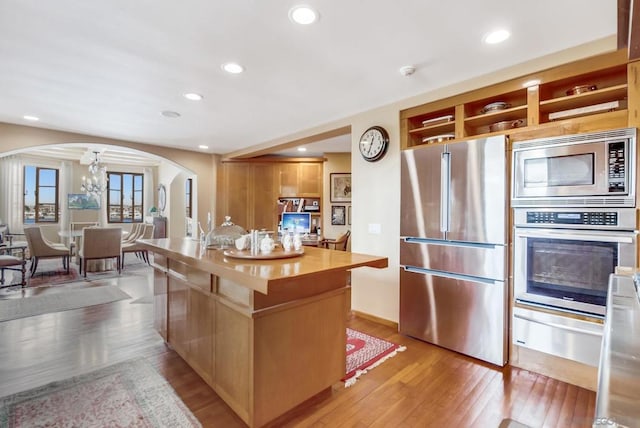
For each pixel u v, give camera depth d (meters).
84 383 2.22
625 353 0.69
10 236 6.54
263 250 2.23
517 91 2.58
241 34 2.04
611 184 2.05
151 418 1.87
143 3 1.72
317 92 3.05
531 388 2.21
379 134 3.40
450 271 2.79
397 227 3.32
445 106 2.97
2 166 7.50
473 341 2.65
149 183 10.07
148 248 2.88
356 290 3.71
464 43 2.18
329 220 6.48
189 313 2.36
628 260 1.99
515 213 2.48
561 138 2.24
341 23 1.93
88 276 5.58
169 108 3.52
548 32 2.05
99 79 2.73
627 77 2.10
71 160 8.59
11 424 1.79
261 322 1.72
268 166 6.52
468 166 2.67
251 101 3.30
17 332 3.09
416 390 2.19
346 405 2.02
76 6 1.75
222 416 1.90
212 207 6.26
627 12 1.05
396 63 2.46
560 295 2.26
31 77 2.68
